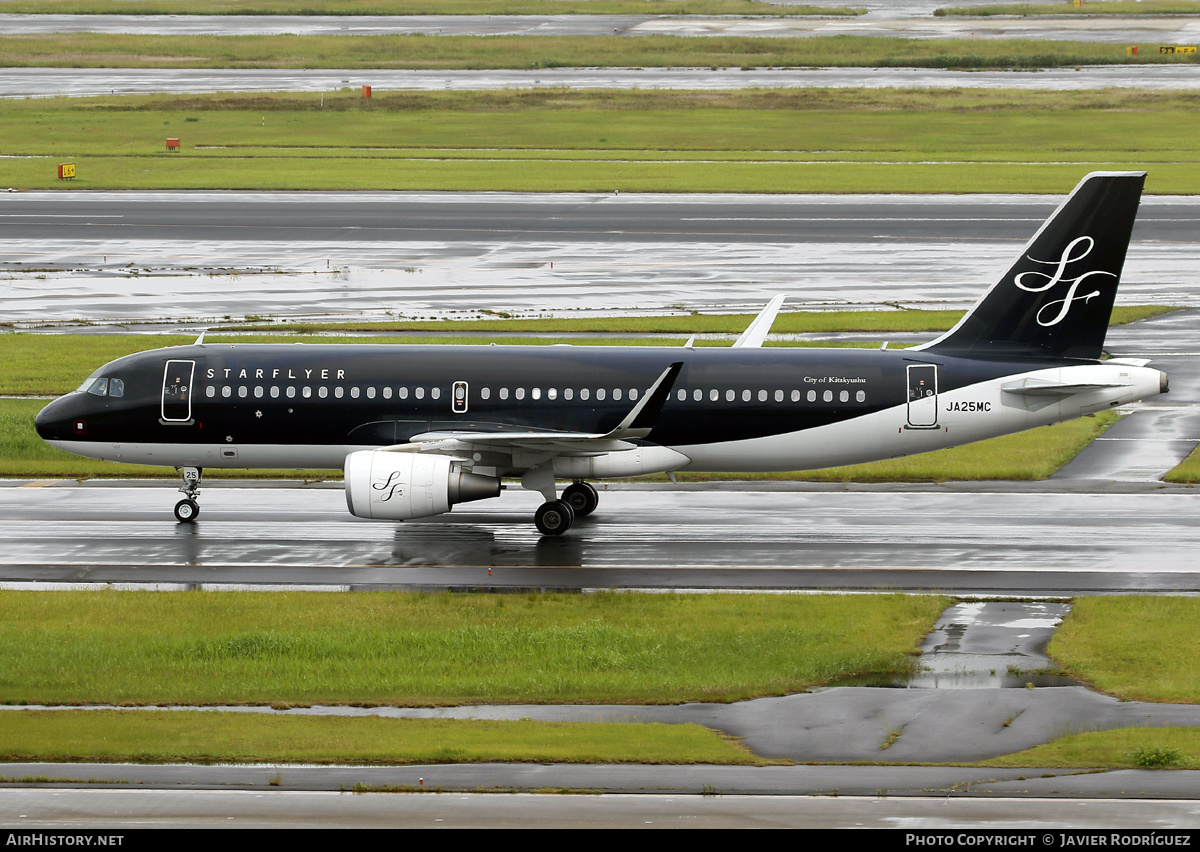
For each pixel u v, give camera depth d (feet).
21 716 364.99
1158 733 352.69
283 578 510.58
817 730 359.46
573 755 334.24
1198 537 565.53
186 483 602.03
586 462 578.25
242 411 589.32
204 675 403.54
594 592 494.59
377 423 588.09
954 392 583.58
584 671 410.72
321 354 598.34
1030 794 308.19
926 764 332.19
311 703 381.81
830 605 475.72
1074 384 574.15
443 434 580.30
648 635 440.45
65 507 614.75
